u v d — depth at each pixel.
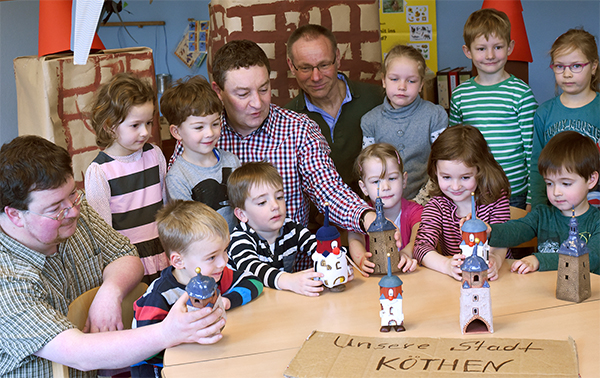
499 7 3.26
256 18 2.67
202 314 1.23
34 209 1.29
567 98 2.43
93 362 1.26
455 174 1.87
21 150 1.28
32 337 1.27
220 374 1.13
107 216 1.96
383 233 1.60
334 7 2.74
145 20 4.44
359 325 1.31
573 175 1.76
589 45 2.33
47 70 2.12
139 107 1.93
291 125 2.10
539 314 1.31
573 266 1.36
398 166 2.01
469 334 1.23
